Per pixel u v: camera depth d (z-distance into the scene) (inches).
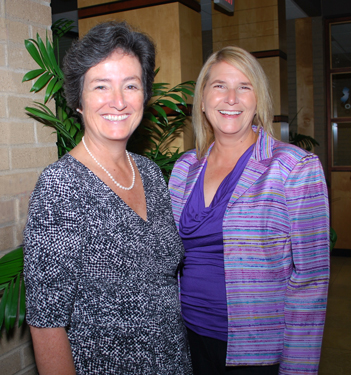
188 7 114.2
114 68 41.6
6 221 63.3
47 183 37.8
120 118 43.2
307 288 47.9
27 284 36.3
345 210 209.2
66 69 43.0
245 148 57.1
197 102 60.8
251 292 48.9
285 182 48.8
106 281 38.9
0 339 63.1
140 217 42.2
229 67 55.2
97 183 40.7
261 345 48.9
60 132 73.1
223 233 50.1
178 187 60.4
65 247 36.5
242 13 154.6
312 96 205.2
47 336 36.4
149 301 41.2
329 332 126.6
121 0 113.7
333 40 203.9
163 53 111.3
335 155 209.9
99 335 38.4
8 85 63.4
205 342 53.2
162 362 41.8
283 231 48.1
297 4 173.9
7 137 63.4
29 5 66.8
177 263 47.7
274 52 150.9
